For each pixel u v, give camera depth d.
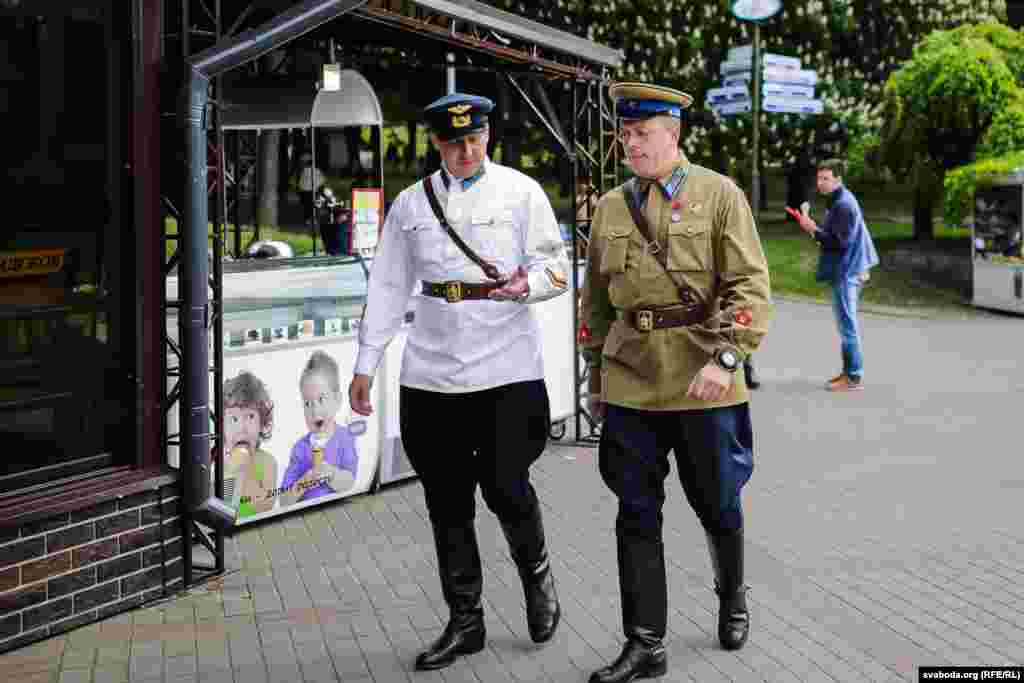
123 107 4.76
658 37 19.92
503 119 15.05
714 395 3.90
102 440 4.83
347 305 6.33
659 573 4.10
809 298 17.30
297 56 9.02
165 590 4.97
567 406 8.21
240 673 4.20
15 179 4.40
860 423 8.77
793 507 6.39
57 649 4.44
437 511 4.30
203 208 4.87
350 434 6.41
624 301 4.08
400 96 22.06
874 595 4.94
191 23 5.09
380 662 4.29
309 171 11.05
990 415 9.03
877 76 22.53
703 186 4.02
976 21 22.41
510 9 18.62
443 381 4.18
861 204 26.75
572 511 6.32
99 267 4.74
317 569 5.36
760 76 16.30
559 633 4.54
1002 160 16.16
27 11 4.39
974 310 16.42
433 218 4.18
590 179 8.09
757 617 4.68
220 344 5.15
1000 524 6.03
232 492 5.77
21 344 4.48
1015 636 4.47
